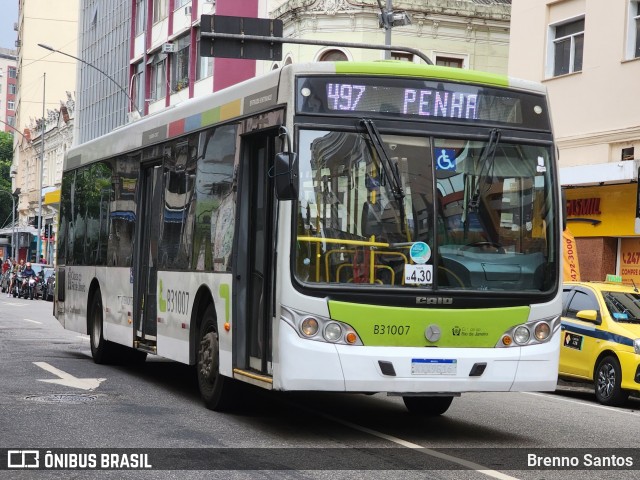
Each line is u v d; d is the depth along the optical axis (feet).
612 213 80.74
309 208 31.63
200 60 154.40
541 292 33.12
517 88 34.12
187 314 40.57
